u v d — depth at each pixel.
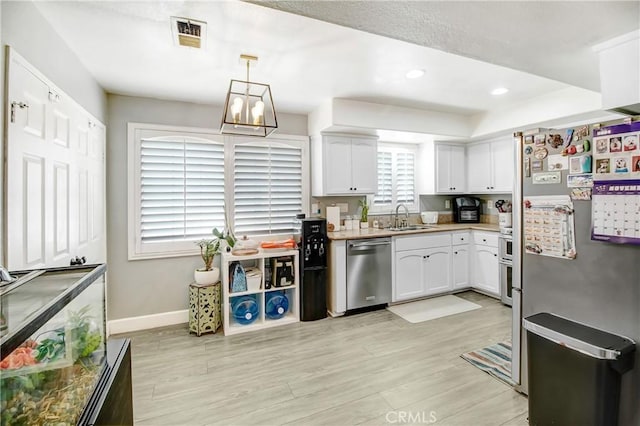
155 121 3.15
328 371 2.29
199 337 2.92
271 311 3.29
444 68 2.53
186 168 3.26
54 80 1.88
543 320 1.70
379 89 3.01
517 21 1.41
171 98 3.15
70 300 0.95
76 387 1.00
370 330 3.04
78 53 2.19
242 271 3.10
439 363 2.39
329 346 2.70
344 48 2.17
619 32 1.52
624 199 1.42
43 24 1.74
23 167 1.48
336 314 3.42
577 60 1.82
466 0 1.24
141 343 2.79
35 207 1.58
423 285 3.91
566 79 2.13
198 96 3.09
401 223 4.45
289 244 3.35
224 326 2.98
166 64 2.38
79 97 2.29
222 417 1.82
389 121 3.53
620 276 1.47
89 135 2.44
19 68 1.45
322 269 3.37
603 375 1.41
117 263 3.04
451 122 3.93
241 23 1.84
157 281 3.19
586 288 1.61
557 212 1.72
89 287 1.11
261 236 3.61
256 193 3.58
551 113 3.16
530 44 1.63
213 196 3.38
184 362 2.45
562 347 1.55
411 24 1.41
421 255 3.89
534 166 1.84
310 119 3.79
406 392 2.04
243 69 2.49
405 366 2.35
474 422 1.76
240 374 2.27
